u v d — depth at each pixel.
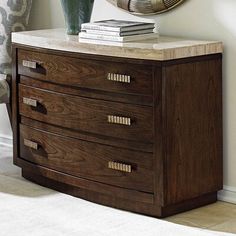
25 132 3.80
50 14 4.19
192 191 3.35
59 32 3.82
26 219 3.29
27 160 3.82
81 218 3.29
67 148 3.56
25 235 3.10
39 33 3.78
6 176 3.92
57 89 3.57
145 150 3.25
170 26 3.64
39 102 3.68
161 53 3.13
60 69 3.54
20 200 3.54
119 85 3.29
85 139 3.47
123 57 3.26
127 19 3.82
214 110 3.40
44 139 3.68
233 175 3.49
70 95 3.51
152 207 3.29
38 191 3.67
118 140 3.34
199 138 3.35
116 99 3.32
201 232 3.12
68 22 3.71
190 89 3.28
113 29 3.40
